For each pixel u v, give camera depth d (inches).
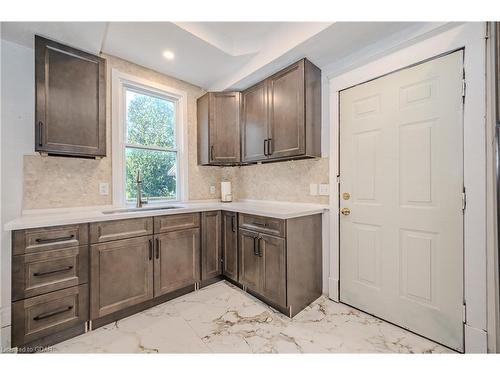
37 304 58.0
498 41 46.9
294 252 75.2
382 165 71.7
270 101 91.4
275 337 63.7
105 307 68.3
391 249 69.9
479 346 53.9
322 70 88.2
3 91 67.4
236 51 89.0
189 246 89.2
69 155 73.9
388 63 69.5
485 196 53.4
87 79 74.0
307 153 81.0
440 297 60.5
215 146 107.2
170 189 108.8
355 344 60.8
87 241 65.7
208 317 73.6
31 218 63.3
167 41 79.4
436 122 61.1
